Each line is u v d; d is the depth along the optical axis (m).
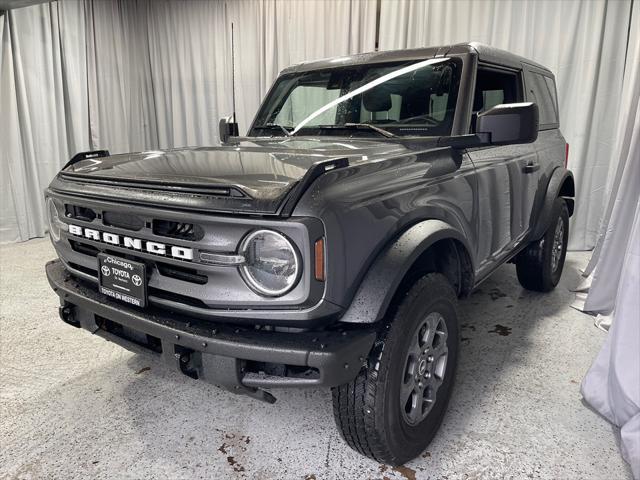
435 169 1.86
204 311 1.44
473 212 2.12
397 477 1.70
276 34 6.05
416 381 1.72
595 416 2.07
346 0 5.54
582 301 3.43
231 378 1.40
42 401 2.18
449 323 1.86
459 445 1.87
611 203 3.71
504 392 2.25
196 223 1.39
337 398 1.57
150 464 1.77
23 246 5.12
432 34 5.16
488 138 1.86
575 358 2.60
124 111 6.68
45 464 1.77
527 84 2.84
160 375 2.42
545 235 3.28
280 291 1.33
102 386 2.31
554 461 1.79
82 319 1.85
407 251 1.53
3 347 2.72
